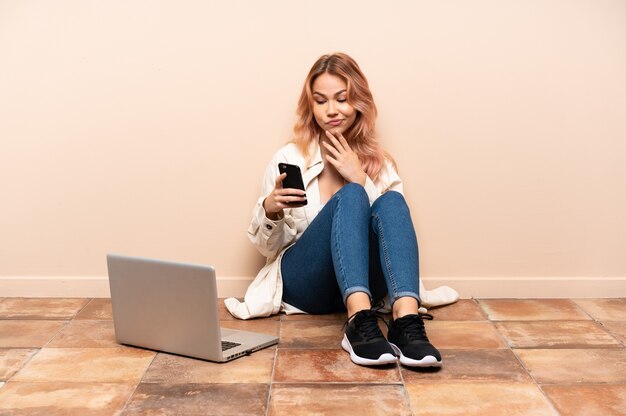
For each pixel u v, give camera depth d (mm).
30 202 2768
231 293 2783
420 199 2732
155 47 2674
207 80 2686
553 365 2020
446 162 2711
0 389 1853
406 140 2697
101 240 2773
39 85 2707
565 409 1726
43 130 2730
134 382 1893
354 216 2145
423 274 2771
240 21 2652
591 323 2430
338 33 2646
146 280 2098
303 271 2404
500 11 2633
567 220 2740
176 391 1831
